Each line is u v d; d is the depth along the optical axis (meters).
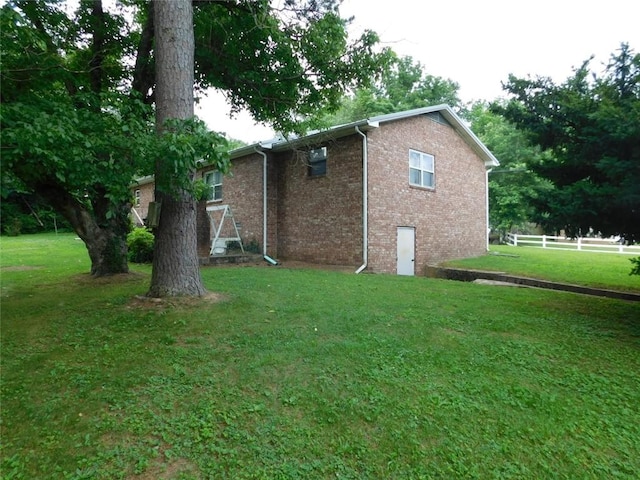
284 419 2.55
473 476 2.07
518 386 3.06
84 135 4.05
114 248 8.02
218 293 5.88
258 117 9.48
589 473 2.12
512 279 8.98
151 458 2.16
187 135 4.24
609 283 8.00
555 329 4.57
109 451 2.21
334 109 9.62
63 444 2.27
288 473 2.06
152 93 7.99
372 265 10.55
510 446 2.33
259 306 5.24
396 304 5.65
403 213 11.61
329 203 11.32
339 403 2.74
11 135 3.05
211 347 3.76
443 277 10.78
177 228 5.50
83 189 5.85
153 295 5.48
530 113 5.51
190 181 4.86
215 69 8.15
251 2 7.24
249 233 13.24
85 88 7.32
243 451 2.23
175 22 5.30
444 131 13.40
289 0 7.46
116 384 2.98
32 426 2.45
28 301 5.75
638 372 3.37
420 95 29.97
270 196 12.76
